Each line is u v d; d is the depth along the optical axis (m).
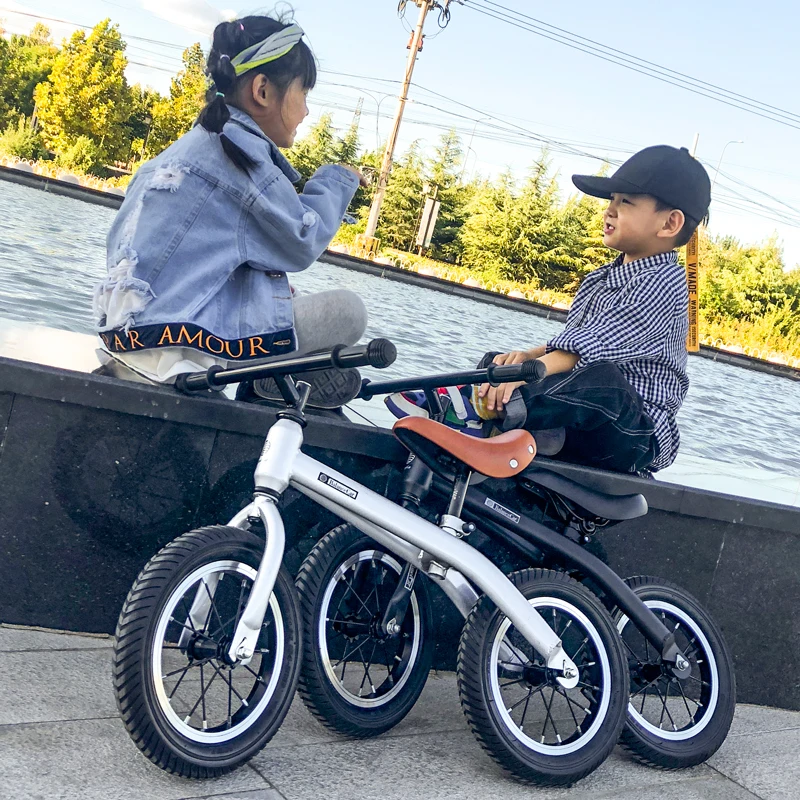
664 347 2.06
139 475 1.80
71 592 1.80
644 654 2.21
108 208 22.11
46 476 1.75
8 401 1.71
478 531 2.12
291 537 1.94
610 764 1.81
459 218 38.50
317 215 1.91
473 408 1.97
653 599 1.94
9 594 1.77
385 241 38.16
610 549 2.18
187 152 1.83
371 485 1.99
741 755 1.97
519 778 1.62
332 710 1.63
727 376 20.44
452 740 1.77
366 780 1.52
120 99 35.03
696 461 3.49
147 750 1.35
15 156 34.28
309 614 1.64
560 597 1.73
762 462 5.56
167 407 1.77
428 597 1.82
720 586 2.29
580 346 1.96
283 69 1.88
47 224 12.43
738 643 2.33
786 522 2.29
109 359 2.04
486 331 14.55
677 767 1.83
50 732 1.44
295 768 1.52
